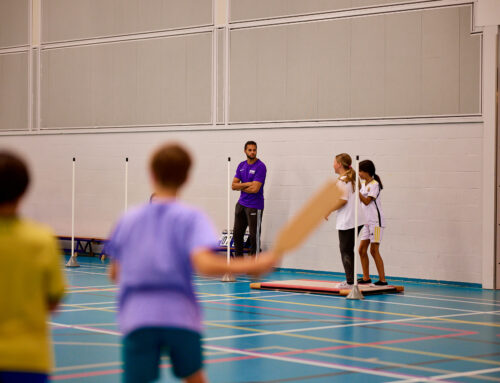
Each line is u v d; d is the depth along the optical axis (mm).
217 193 14727
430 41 12484
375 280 12719
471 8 12109
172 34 15234
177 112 15211
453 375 5508
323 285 11062
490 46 11938
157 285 2918
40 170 17250
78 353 6160
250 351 6371
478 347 6688
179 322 2887
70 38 16688
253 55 14273
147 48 15594
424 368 5750
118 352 6227
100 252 16500
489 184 11938
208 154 14836
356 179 9930
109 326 7586
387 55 12883
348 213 10695
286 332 7371
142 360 2934
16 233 2799
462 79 12203
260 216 12703
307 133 13695
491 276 11867
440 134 12391
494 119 11914
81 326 7578
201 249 2799
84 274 13070
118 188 16094
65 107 16828
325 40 13500
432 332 7488
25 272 2768
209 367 5684
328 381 5254
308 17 13656
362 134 13125
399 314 8766
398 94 12781
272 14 14039
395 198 12789
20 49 17453
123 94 15945
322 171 13539
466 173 12164
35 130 17281
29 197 17406
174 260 2918
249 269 2609
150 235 2971
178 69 15180
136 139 15812
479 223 12055
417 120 12578
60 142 16922
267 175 14125
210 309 8953
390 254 12828
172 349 2953
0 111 17719
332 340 6957
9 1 17594
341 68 13336
